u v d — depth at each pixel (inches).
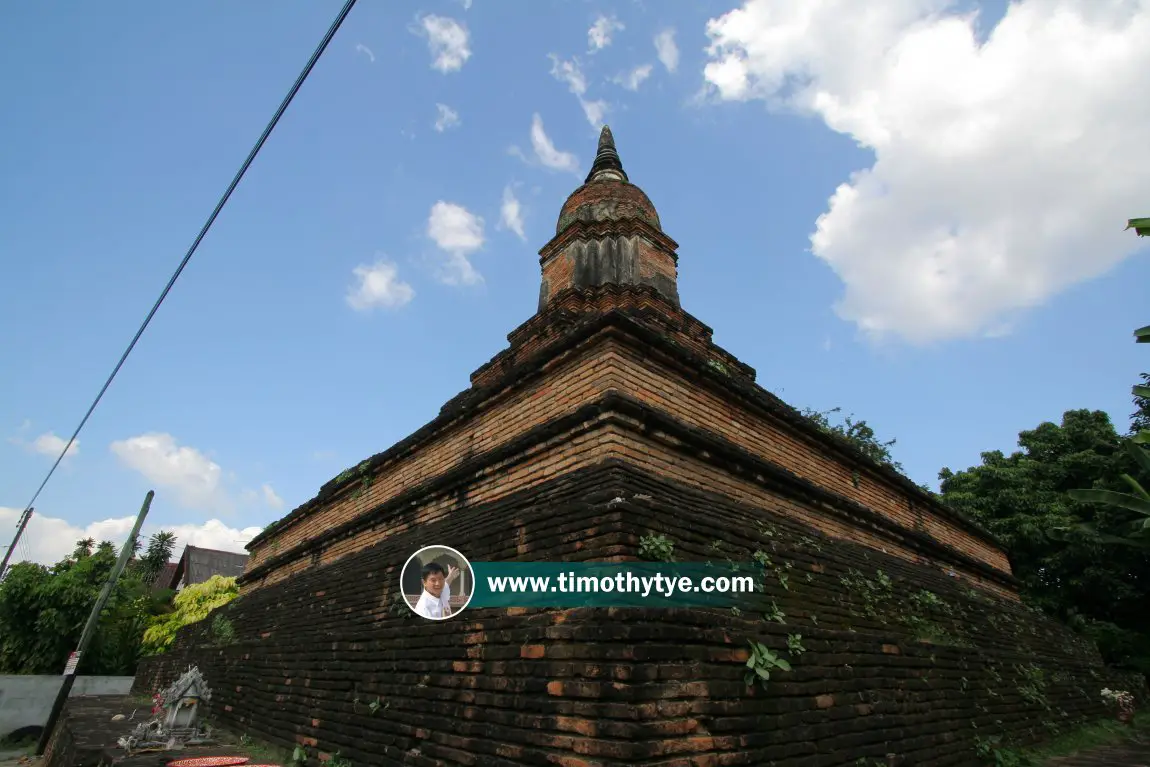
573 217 546.0
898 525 444.8
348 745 263.3
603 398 263.6
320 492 547.2
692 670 180.5
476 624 231.8
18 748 650.2
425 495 378.9
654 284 505.4
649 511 228.1
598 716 165.8
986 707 325.7
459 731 209.2
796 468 379.2
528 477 301.4
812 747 203.2
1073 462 871.1
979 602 482.3
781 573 270.1
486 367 489.1
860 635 260.1
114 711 532.7
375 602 331.6
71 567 883.4
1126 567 775.1
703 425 316.5
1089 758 346.3
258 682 386.3
